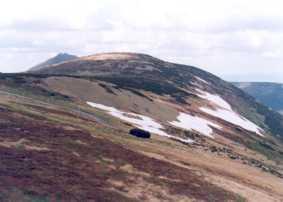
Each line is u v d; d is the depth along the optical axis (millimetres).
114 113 103188
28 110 71312
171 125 112875
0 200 37094
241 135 145250
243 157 101500
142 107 120812
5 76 109062
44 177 44688
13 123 59750
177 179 56625
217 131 132750
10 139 53156
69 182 45344
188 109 148125
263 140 156500
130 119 101688
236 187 61938
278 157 136875
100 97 114125
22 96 88375
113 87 127688
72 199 41438
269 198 61969
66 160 51531
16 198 38312
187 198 51438
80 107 96125
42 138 56844
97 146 60062
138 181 52000
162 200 48906
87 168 51281
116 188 48094
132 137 78062
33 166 46750
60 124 66688
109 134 72188
